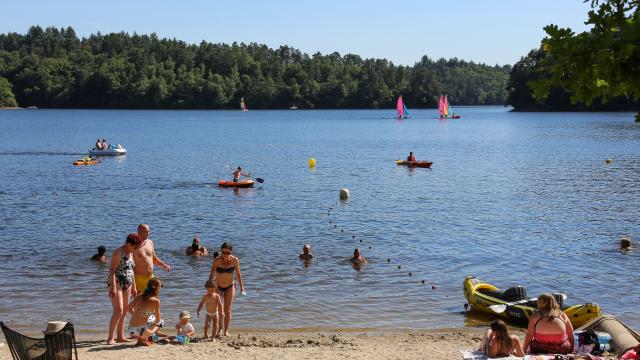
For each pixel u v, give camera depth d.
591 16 7.12
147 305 13.38
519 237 26.50
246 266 21.47
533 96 7.37
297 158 64.75
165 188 41.78
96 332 15.02
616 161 59.12
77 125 129.62
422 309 17.33
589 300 18.19
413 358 12.91
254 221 30.03
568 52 7.00
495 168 54.59
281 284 19.44
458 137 97.38
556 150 72.06
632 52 6.78
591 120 139.62
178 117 174.88
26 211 32.34
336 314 16.78
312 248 24.27
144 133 106.50
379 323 16.14
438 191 40.66
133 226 28.64
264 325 15.85
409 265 21.88
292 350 13.27
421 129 120.94
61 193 39.06
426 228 28.41
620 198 37.09
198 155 67.69
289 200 36.84
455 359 12.90
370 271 21.03
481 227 28.64
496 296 17.09
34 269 20.80
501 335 11.31
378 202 36.12
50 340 10.59
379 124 141.75
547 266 21.86
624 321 16.45
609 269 21.41
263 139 94.06
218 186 42.84
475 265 21.97
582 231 27.70
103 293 18.31
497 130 113.25
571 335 11.96
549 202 35.84
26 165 56.00
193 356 12.56
